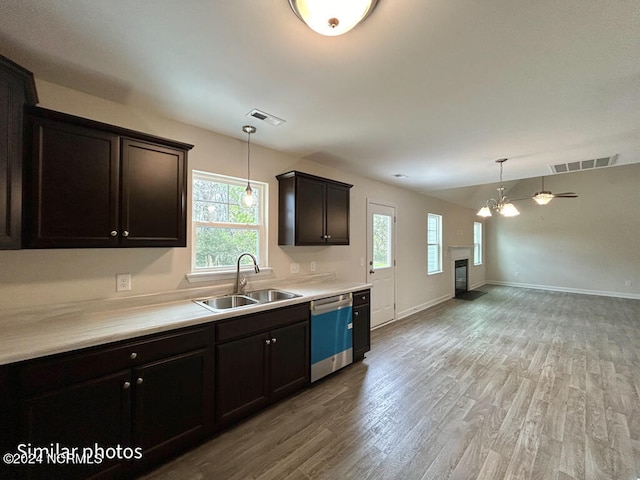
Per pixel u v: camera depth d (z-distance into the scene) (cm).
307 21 115
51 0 112
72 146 162
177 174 204
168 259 229
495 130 244
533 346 369
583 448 186
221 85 178
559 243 773
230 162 264
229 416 200
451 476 163
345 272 390
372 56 148
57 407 137
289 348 241
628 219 682
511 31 128
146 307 210
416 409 229
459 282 738
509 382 274
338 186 330
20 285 168
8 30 129
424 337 400
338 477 162
